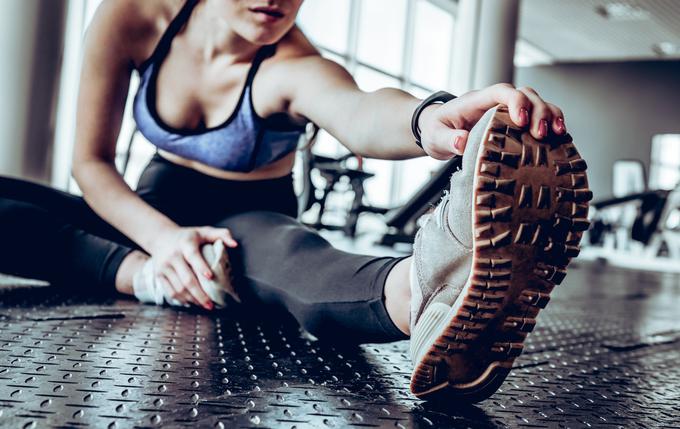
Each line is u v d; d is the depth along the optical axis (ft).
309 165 23.47
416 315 2.85
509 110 2.42
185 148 5.11
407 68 39.99
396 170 41.45
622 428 2.76
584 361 4.37
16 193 5.26
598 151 56.18
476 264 2.47
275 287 4.21
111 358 3.25
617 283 14.15
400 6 39.78
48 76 11.26
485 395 2.84
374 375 3.35
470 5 26.02
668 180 53.78
